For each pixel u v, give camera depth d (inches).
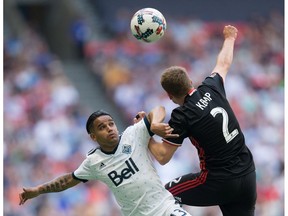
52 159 2650.1
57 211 2411.4
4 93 2962.6
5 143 2682.1
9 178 2507.4
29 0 3929.6
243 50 3690.9
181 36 3663.9
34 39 3641.7
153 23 1167.6
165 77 1128.2
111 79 3319.4
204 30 3828.7
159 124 1107.3
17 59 3275.1
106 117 1137.4
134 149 1143.6
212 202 1145.4
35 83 3065.9
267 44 3831.2
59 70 3316.9
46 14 3971.5
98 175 1152.2
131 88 3216.0
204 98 1127.0
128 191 1137.4
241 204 1151.0
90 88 3412.9
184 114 1114.7
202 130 1111.6
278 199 2696.9
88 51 3624.5
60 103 2987.2
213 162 1123.9
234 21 4035.4
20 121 2824.8
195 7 4047.7
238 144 1130.0
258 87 3371.1
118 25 3804.1
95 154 1152.2
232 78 3292.3
